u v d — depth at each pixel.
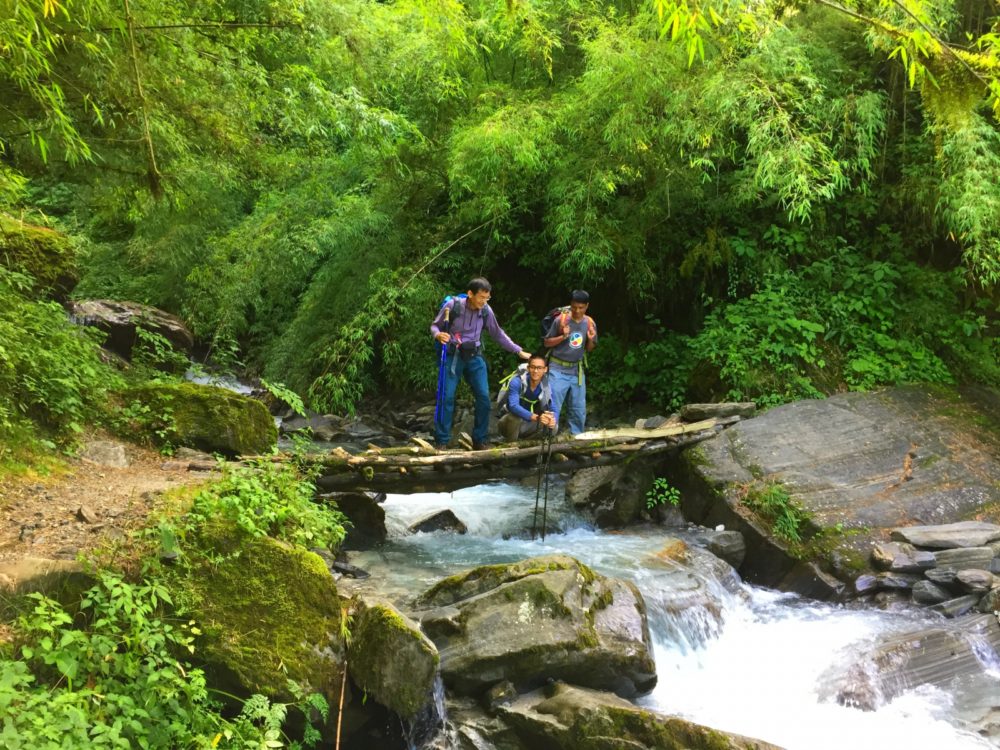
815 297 9.62
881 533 6.80
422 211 11.56
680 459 7.89
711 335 9.45
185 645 3.62
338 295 11.42
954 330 9.46
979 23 8.92
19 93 5.79
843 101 8.83
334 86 8.85
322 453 6.42
